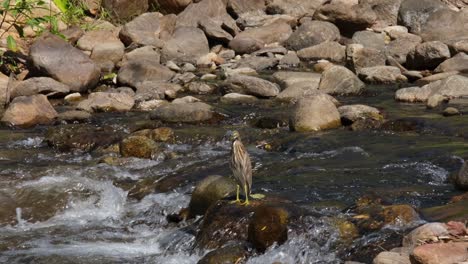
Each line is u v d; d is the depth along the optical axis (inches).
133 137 555.8
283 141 566.6
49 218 456.1
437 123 595.8
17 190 475.5
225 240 371.9
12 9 856.9
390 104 693.9
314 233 360.5
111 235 425.7
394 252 330.0
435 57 844.0
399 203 405.4
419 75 808.9
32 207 462.6
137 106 721.0
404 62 887.1
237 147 379.6
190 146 581.3
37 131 641.0
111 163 534.9
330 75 746.8
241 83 751.7
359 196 427.8
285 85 767.7
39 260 389.1
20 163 548.7
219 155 552.1
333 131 593.3
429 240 331.9
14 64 824.3
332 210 397.4
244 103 721.0
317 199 426.0
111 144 581.3
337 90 737.0
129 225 440.5
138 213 453.4
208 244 374.9
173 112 650.8
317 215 370.6
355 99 721.0
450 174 460.1
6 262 388.2
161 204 452.1
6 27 903.7
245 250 356.5
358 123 597.9
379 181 457.7
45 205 464.4
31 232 434.6
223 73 854.5
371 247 349.1
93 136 587.5
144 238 418.9
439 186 444.1
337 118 608.4
